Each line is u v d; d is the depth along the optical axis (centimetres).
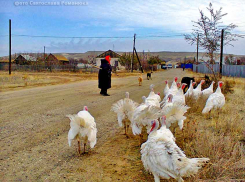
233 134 719
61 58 7012
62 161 570
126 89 2006
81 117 545
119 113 723
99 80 1585
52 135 752
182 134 747
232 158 509
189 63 9550
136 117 634
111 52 6881
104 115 1032
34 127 827
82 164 557
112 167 546
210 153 551
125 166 552
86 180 485
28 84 2252
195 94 1129
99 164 560
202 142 589
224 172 482
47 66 5166
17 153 607
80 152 628
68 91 1780
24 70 5012
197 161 411
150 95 955
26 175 498
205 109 920
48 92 1705
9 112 1034
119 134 789
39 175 500
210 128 803
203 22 1627
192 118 953
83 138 582
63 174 507
